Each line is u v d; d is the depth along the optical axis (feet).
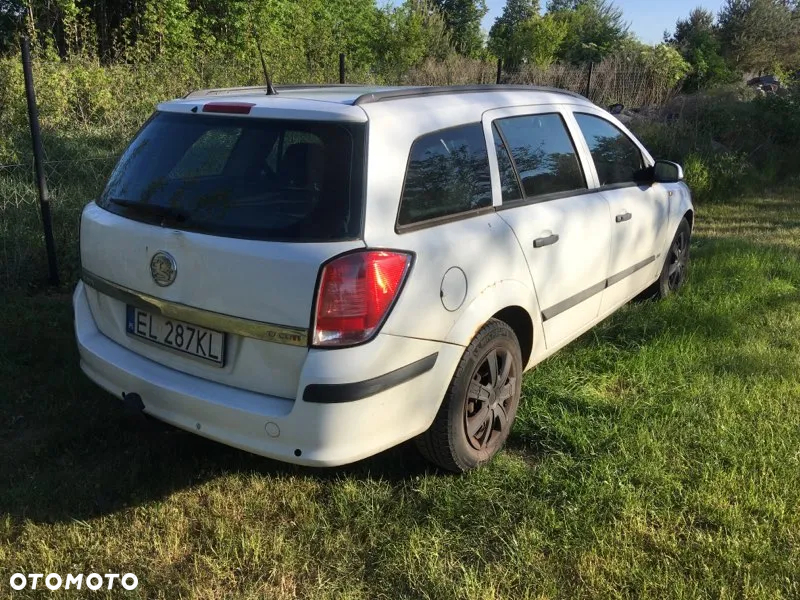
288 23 50.16
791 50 131.34
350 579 8.68
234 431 8.89
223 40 50.62
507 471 10.87
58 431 11.44
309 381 8.30
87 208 10.97
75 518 9.55
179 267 9.07
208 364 9.18
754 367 14.52
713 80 84.74
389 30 77.41
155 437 11.55
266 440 8.70
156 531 9.36
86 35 42.91
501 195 11.03
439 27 82.74
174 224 9.24
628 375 14.40
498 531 9.48
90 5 49.57
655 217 16.29
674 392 13.48
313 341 8.34
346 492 10.25
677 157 36.40
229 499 10.11
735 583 8.63
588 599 8.40
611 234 13.91
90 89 28.04
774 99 44.11
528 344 11.69
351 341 8.42
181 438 11.57
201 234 8.92
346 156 8.79
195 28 49.90
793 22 132.36
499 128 11.37
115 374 10.02
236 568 8.83
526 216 11.30
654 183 16.51
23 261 17.62
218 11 51.55
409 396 9.16
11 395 12.53
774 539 9.43
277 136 9.12
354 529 9.57
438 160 9.88
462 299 9.71
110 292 10.19
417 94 10.28
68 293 17.58
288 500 10.12
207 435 9.13
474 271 9.91
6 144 21.03
